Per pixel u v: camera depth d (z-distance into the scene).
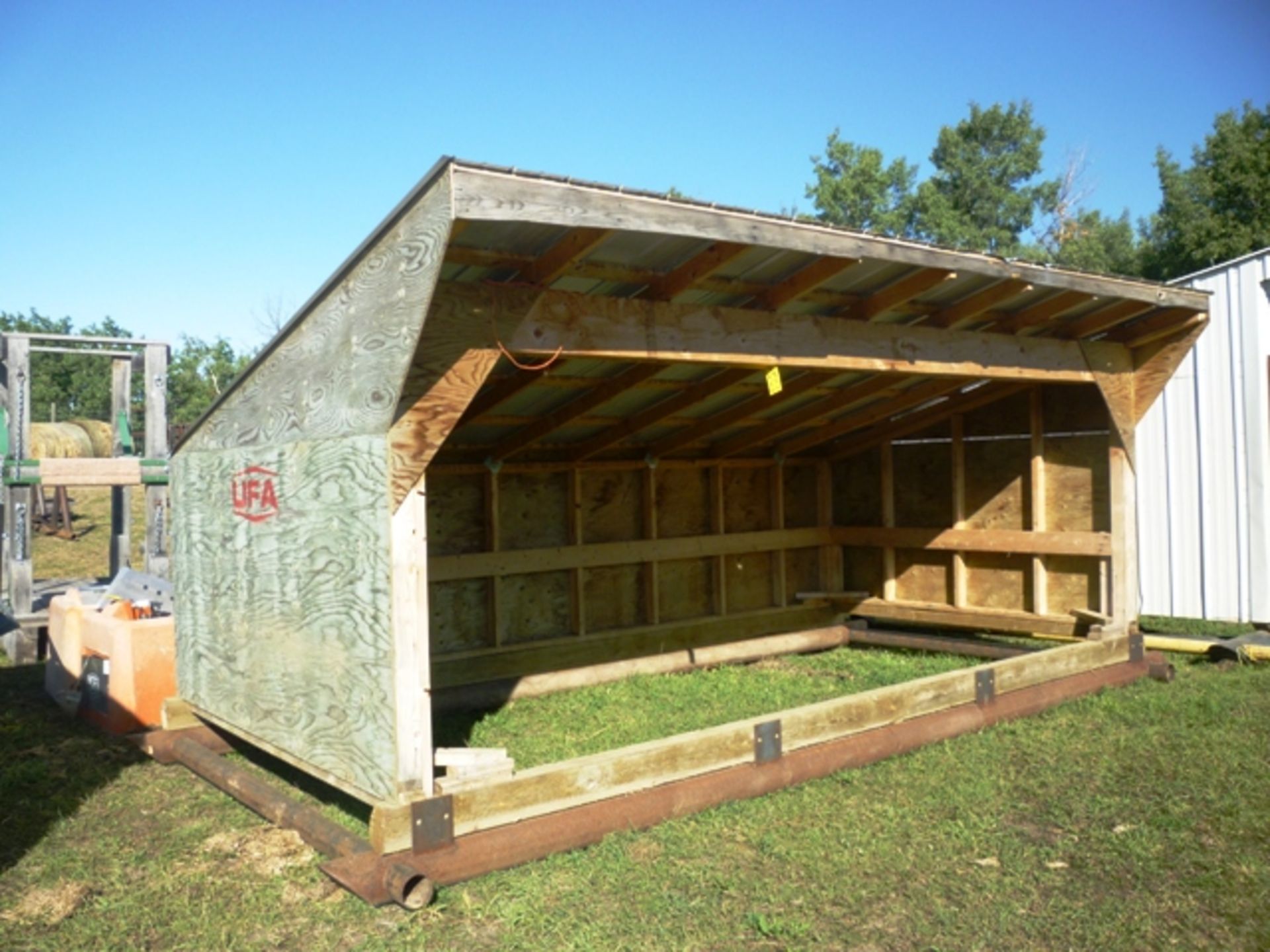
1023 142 39.94
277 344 4.74
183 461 6.01
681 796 4.58
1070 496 8.24
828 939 3.43
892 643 9.11
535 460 8.11
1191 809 4.60
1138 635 7.46
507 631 8.04
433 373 3.91
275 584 4.80
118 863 4.29
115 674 6.50
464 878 3.88
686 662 8.24
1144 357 7.57
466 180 3.43
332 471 4.27
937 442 9.32
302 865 4.17
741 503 9.65
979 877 3.92
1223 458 10.39
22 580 9.23
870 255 4.76
